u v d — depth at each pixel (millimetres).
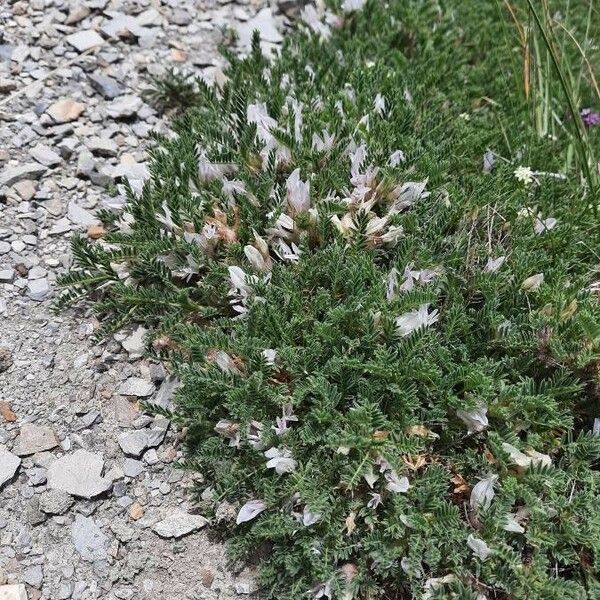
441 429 287
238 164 342
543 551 261
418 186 326
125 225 348
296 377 289
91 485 294
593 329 277
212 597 278
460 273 311
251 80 403
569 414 289
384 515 268
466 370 276
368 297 292
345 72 394
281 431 280
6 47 418
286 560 266
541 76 417
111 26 438
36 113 396
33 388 316
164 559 284
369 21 443
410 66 415
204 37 451
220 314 325
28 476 295
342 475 264
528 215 335
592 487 269
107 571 280
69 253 354
